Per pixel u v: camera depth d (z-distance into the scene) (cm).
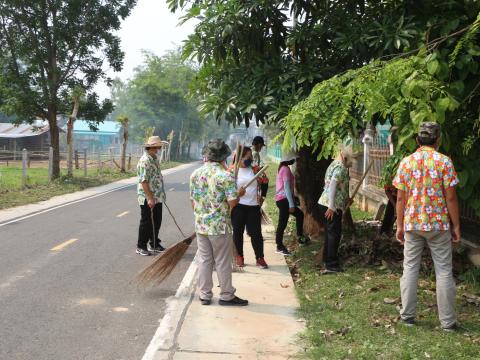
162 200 815
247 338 448
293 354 415
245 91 735
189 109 6016
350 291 586
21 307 548
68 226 1101
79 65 2436
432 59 495
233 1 747
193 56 790
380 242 739
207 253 544
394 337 448
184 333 459
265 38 804
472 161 549
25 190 1850
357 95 538
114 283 645
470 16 582
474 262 650
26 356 424
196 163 5738
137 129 5809
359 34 675
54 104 2333
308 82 727
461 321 489
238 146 582
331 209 654
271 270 687
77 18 2333
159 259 577
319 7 775
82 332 479
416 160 467
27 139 4609
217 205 529
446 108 491
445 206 461
